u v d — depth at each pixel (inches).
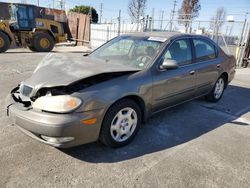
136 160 122.0
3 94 213.0
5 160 115.6
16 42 629.9
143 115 144.9
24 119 112.3
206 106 208.8
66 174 108.4
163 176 110.3
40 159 118.1
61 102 108.7
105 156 124.0
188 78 170.2
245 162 124.7
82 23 906.7
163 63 145.9
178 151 132.3
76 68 130.4
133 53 160.2
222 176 112.4
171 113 187.8
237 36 509.4
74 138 111.7
